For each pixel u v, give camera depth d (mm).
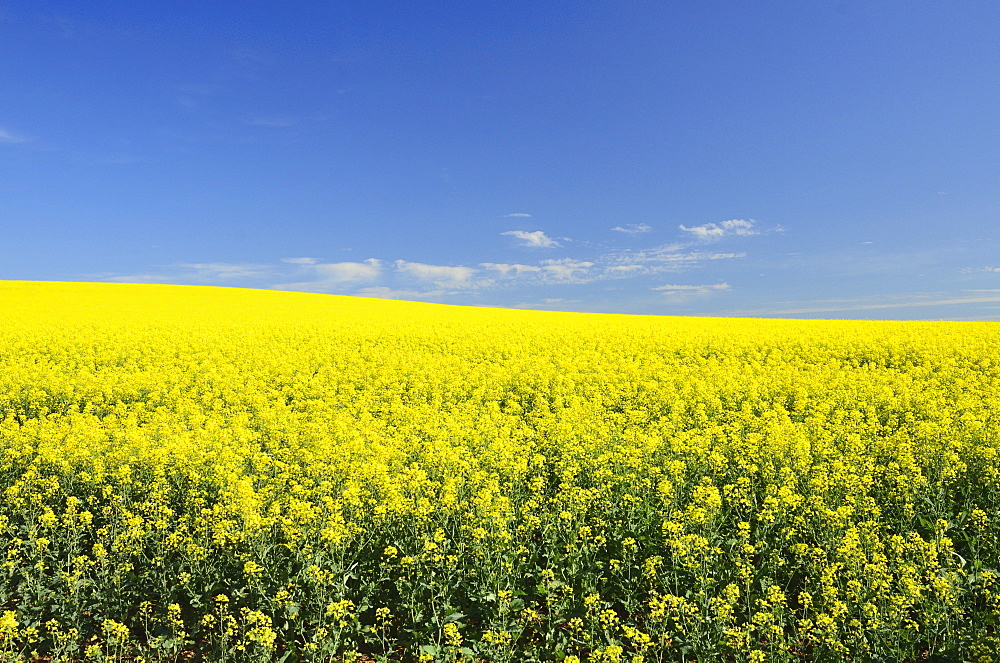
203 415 16391
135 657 7234
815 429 14242
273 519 8695
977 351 26875
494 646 6906
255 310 52656
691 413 16562
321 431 14070
